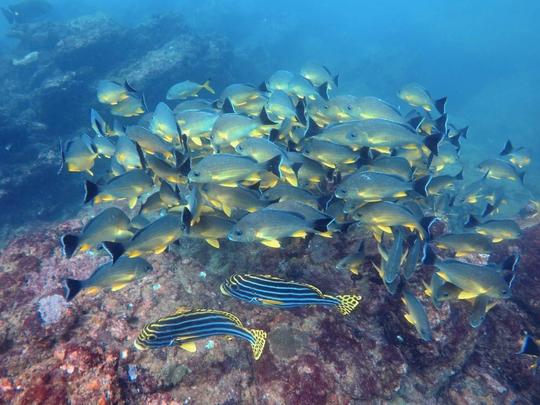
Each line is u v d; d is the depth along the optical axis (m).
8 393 0.78
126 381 0.88
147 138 1.38
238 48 7.83
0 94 4.50
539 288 1.45
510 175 2.14
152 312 1.05
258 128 1.36
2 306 1.10
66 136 3.59
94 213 2.04
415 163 1.41
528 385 1.32
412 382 1.14
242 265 1.22
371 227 1.11
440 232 1.36
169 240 0.99
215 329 0.84
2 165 2.95
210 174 1.06
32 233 1.37
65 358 0.81
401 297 1.14
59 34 5.00
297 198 1.14
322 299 0.90
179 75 4.18
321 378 0.96
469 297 1.03
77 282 0.91
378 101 1.38
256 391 0.95
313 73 2.11
